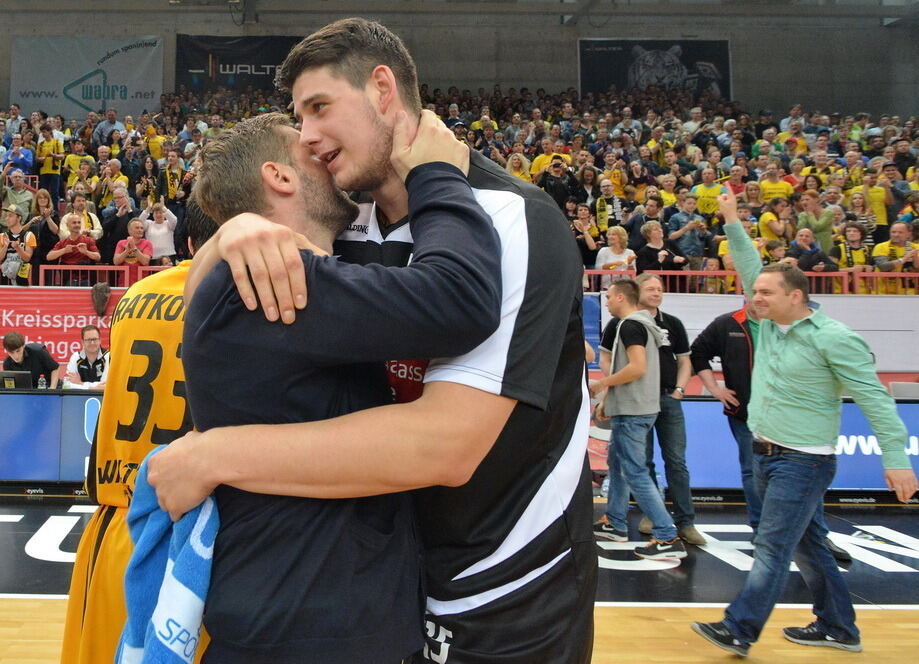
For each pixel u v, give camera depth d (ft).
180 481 2.86
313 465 2.77
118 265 25.64
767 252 26.53
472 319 2.75
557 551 3.52
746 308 13.87
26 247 25.62
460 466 2.96
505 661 3.35
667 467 14.75
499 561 3.37
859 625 10.60
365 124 3.24
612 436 14.76
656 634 10.06
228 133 3.59
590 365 24.64
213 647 2.94
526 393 3.05
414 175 3.12
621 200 29.96
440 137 3.18
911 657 9.48
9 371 18.85
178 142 39.14
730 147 40.81
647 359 13.83
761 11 56.08
